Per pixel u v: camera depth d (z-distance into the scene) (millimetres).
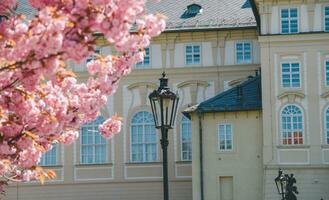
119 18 14383
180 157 69000
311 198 57875
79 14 14328
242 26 69188
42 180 19203
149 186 69000
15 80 16062
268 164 58562
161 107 27750
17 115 17078
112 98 70312
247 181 59844
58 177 69812
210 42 70000
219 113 60844
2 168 17625
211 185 60375
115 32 14453
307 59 59125
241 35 69625
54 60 14539
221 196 60219
